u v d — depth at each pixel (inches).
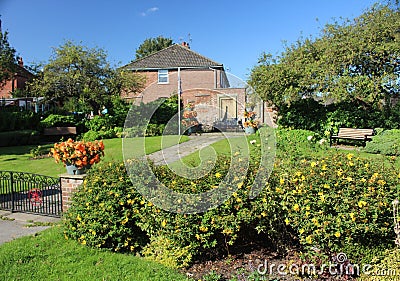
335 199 132.7
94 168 185.2
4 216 235.0
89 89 800.9
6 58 875.4
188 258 147.6
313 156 173.2
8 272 140.9
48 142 732.0
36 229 206.1
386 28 521.3
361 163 152.2
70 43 807.1
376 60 518.0
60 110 877.2
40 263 149.3
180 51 933.2
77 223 172.2
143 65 905.5
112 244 165.5
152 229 154.7
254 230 164.1
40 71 856.3
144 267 145.3
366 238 134.3
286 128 504.7
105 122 736.3
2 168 412.5
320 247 136.6
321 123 528.1
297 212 138.3
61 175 224.5
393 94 528.7
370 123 504.7
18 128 719.7
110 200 160.7
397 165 186.4
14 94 1138.7
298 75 557.3
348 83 501.4
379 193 131.0
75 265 147.0
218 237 155.5
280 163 164.2
